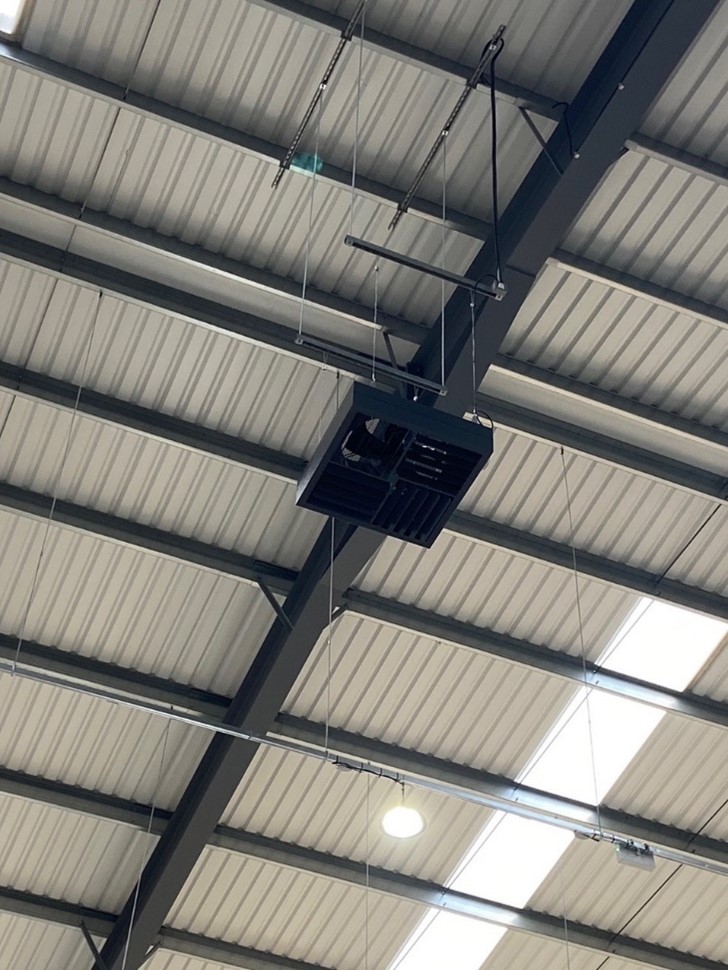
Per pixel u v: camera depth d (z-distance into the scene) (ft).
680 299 34.91
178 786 41.70
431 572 38.93
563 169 30.76
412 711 41.06
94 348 35.06
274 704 38.19
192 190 32.94
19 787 41.16
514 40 31.09
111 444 36.27
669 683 41.42
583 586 39.60
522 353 35.91
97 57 31.01
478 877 44.50
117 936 43.06
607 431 37.42
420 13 30.71
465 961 45.39
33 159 32.40
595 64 31.19
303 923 44.37
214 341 35.04
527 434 36.63
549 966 45.93
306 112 31.94
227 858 42.80
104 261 34.01
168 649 39.34
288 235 33.71
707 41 31.22
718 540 39.47
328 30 30.45
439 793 42.09
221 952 44.21
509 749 41.98
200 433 36.37
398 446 26.73
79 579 37.96
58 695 39.88
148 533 37.60
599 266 34.30
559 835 43.57
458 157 32.71
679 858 37.86
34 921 43.16
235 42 30.86
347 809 42.57
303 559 38.68
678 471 38.14
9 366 35.22
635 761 42.32
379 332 34.88
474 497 37.99
